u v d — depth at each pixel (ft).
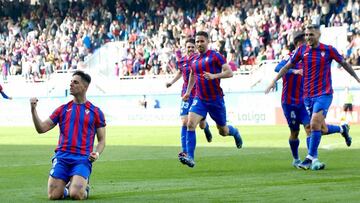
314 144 82.17
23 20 310.24
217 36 258.57
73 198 57.88
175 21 276.00
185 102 97.04
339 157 99.50
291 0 252.62
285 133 167.12
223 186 66.95
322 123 82.79
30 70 285.84
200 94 85.66
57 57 287.69
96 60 268.62
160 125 233.96
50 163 97.66
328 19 244.83
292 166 87.51
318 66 81.76
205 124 97.04
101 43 284.20
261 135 160.66
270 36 249.14
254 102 228.02
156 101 246.06
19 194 62.34
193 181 72.08
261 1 262.67
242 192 61.62
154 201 56.85
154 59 262.88
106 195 61.36
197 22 269.44
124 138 160.56
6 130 217.36
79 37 288.30
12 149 129.08
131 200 57.62
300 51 82.99
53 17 305.73
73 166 58.59
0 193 63.16
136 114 248.73
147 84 247.91
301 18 246.88
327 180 70.59
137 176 78.43
